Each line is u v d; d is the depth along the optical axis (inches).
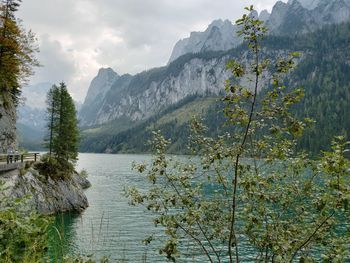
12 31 1625.2
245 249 1032.2
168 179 343.0
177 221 334.3
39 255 276.2
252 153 322.7
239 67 294.5
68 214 1722.4
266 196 299.6
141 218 1713.8
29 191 1428.4
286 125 287.3
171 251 300.7
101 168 5561.0
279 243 282.7
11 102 2044.8
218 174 335.0
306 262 288.4
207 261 888.9
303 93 282.5
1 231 254.7
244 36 291.0
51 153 2481.5
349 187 250.7
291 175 328.5
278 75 289.7
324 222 289.0
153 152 347.9
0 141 1820.9
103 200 2295.8
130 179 3750.0
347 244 290.0
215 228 336.8
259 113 295.6
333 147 249.9
